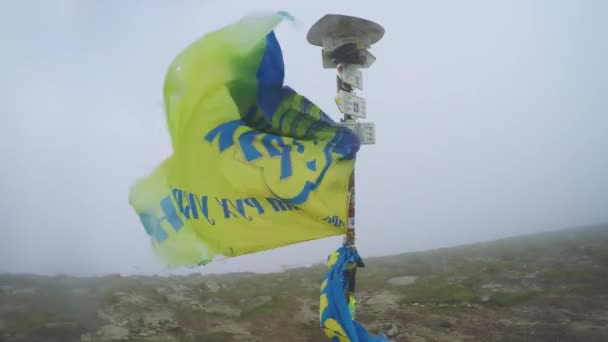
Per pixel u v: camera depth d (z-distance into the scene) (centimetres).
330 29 614
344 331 497
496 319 1413
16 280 2080
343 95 591
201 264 460
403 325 1402
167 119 454
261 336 1340
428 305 1641
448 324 1370
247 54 460
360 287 2053
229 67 459
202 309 1623
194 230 461
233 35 457
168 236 458
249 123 488
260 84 473
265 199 481
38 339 1245
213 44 457
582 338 1169
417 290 1853
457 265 2503
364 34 622
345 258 524
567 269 2048
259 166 479
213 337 1293
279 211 484
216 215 467
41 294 1759
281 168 483
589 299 1544
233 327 1443
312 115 494
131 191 463
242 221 474
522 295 1634
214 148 469
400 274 2353
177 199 460
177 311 1573
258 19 461
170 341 1278
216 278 2473
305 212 487
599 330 1220
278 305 1694
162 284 2069
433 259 2864
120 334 1316
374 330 1355
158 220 458
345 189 498
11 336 1266
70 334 1295
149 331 1375
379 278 2248
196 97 456
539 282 1888
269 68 471
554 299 1559
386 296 1812
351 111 607
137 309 1567
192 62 455
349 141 500
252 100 478
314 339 1299
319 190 489
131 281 2145
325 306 509
